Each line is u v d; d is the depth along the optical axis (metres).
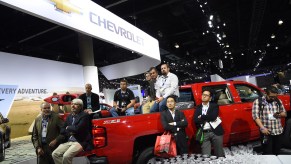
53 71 11.34
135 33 8.59
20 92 10.01
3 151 6.04
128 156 3.71
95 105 5.53
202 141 3.80
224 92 4.89
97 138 3.68
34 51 15.24
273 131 4.02
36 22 11.73
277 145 4.05
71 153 3.81
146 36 9.53
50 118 4.59
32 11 4.78
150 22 13.41
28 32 12.59
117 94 5.73
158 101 4.44
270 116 4.04
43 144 4.57
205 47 18.66
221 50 19.52
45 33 13.20
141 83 30.84
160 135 3.97
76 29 5.81
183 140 3.71
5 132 7.62
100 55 18.02
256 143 4.99
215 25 13.45
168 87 4.57
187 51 18.91
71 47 16.33
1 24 11.26
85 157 3.79
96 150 3.68
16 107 9.90
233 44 19.48
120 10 11.55
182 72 28.64
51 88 11.19
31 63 10.52
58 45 15.59
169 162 1.62
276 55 27.86
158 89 4.77
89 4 6.36
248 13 13.55
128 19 12.48
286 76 9.58
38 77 10.74
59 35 13.70
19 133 9.95
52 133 4.54
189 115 4.23
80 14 5.99
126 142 3.71
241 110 4.68
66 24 5.51
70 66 12.09
